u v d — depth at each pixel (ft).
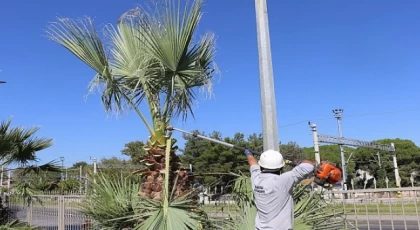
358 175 183.42
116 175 20.53
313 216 15.16
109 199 18.86
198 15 19.11
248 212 15.71
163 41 19.02
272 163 13.03
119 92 21.61
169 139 19.25
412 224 20.71
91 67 21.35
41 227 34.60
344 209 17.10
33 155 33.32
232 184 17.12
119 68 22.16
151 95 20.89
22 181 37.11
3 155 31.30
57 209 34.30
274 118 16.06
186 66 20.20
